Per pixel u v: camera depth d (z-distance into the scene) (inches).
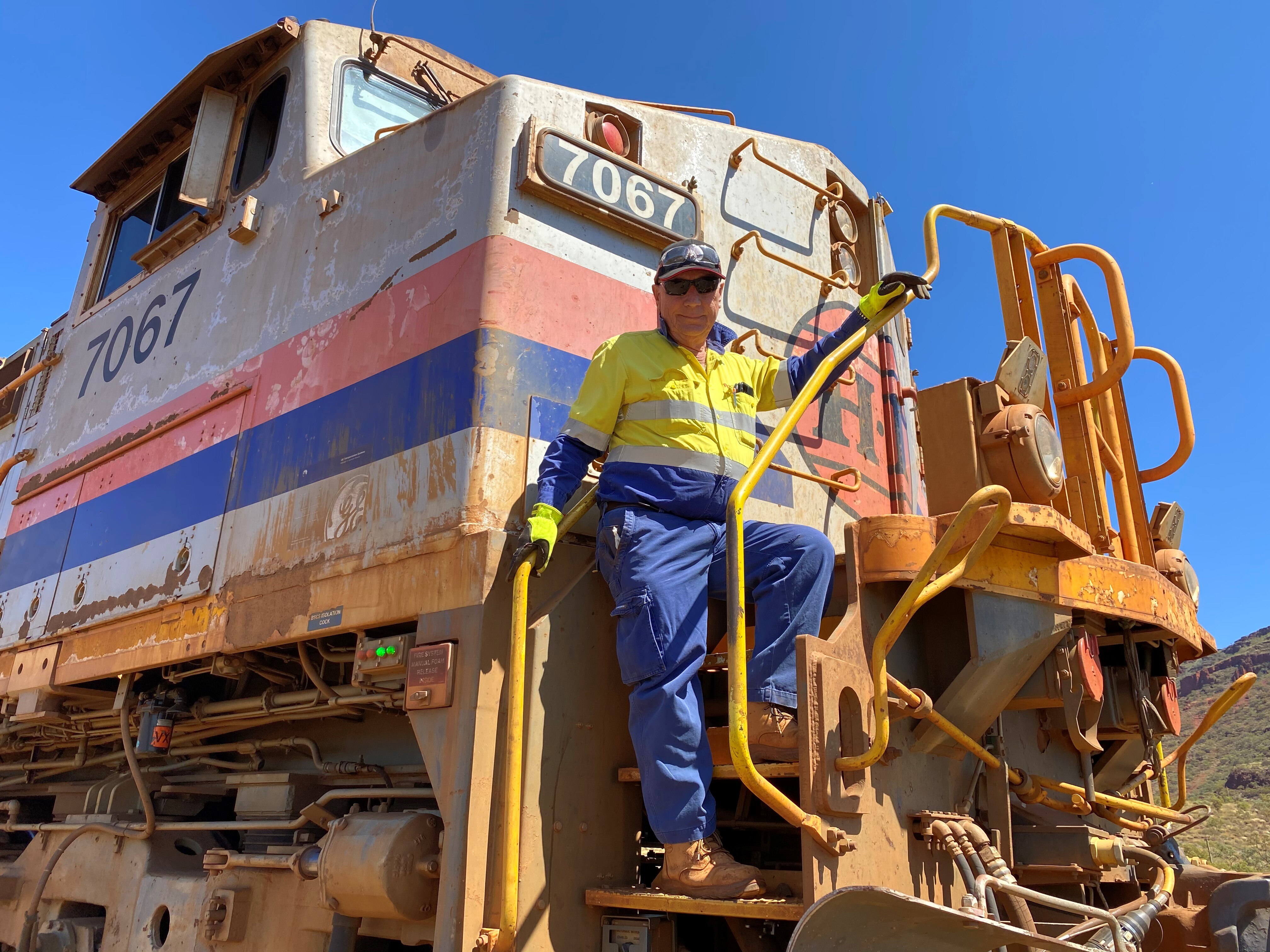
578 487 111.0
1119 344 129.1
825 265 164.6
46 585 191.6
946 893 98.7
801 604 95.3
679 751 91.5
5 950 168.7
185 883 136.4
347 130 171.8
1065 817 120.3
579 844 100.5
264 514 138.4
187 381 170.1
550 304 120.3
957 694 98.7
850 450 159.3
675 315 106.4
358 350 132.0
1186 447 145.3
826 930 67.2
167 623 151.8
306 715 145.3
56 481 202.2
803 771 84.0
